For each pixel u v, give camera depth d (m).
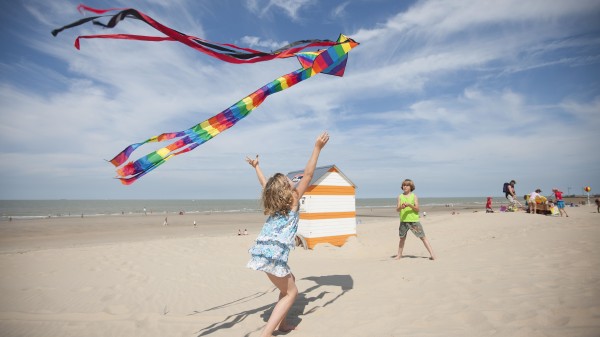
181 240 10.78
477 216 15.62
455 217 16.58
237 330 3.46
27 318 4.01
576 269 4.18
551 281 3.74
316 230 10.33
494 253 6.04
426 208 53.59
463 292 3.74
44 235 18.89
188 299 4.74
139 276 6.12
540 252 5.65
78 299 4.77
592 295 3.08
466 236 10.39
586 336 2.29
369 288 4.53
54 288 5.31
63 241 15.79
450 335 2.65
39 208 81.75
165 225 26.34
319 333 3.12
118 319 3.95
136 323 3.79
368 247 9.97
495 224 12.68
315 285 5.04
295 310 3.92
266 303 4.42
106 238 16.91
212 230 21.09
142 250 8.94
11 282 5.68
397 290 4.23
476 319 2.90
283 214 3.11
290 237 3.06
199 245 9.95
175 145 2.85
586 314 2.66
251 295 4.88
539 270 4.33
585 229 8.48
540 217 13.63
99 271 6.53
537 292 3.40
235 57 3.00
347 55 3.84
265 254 2.94
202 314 4.06
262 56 3.18
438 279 4.45
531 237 7.72
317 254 9.27
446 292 3.83
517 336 2.45
